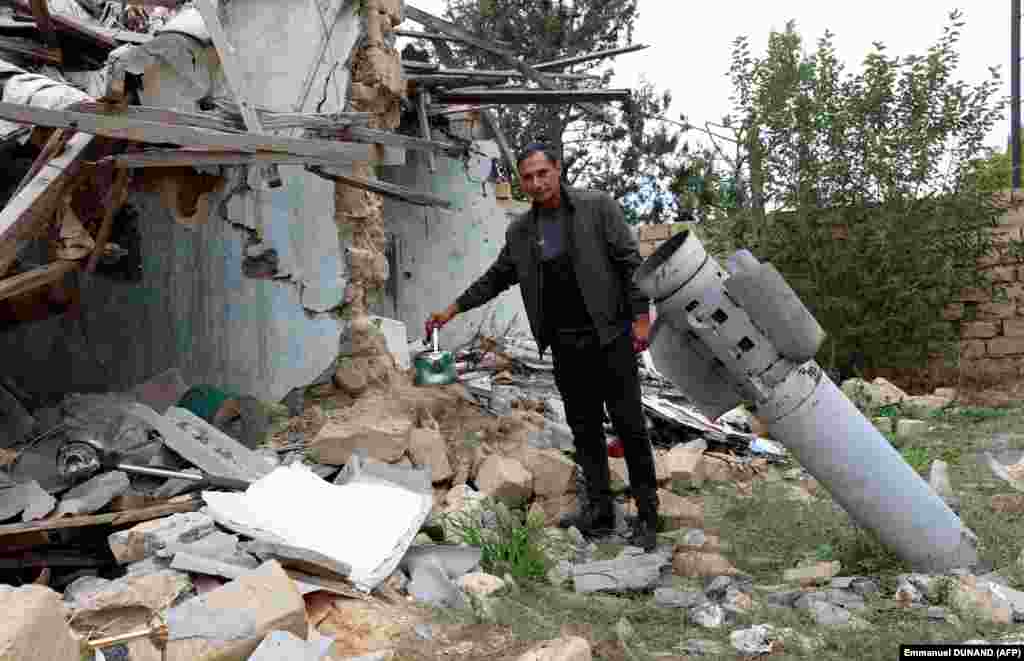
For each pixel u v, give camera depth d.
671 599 3.32
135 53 3.42
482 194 9.22
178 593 2.66
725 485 5.50
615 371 4.02
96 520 3.44
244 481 3.80
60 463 3.76
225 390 5.31
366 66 5.33
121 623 2.57
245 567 2.80
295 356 5.25
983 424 7.27
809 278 9.34
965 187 9.36
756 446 6.43
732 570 3.71
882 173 9.26
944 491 4.71
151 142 3.29
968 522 4.03
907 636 2.81
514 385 7.11
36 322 5.57
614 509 4.53
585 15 17.25
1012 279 9.61
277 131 5.11
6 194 4.20
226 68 3.63
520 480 4.50
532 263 4.02
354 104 5.32
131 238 5.43
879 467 3.45
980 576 3.38
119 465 3.82
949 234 9.28
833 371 8.98
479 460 4.75
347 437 4.34
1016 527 4.01
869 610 3.11
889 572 3.54
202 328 5.36
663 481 5.25
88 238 3.52
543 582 3.58
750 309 3.40
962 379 9.56
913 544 3.46
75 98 3.42
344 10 5.27
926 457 5.75
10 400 4.39
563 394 4.26
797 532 4.24
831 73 9.75
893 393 8.30
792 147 9.66
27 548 3.56
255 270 5.29
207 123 3.58
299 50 5.27
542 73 7.82
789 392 3.46
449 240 9.11
